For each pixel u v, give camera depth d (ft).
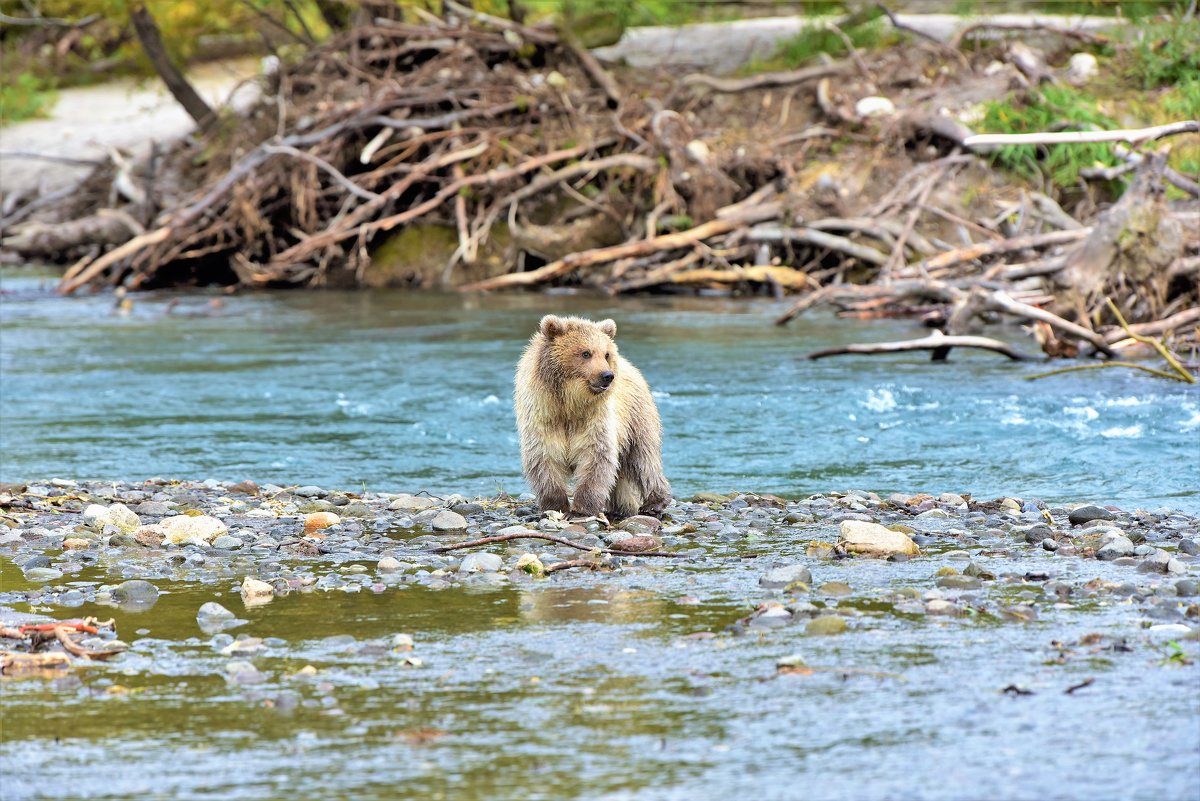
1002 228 243.81
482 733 54.70
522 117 283.59
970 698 57.47
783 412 143.23
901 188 253.24
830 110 275.59
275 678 61.57
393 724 55.72
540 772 50.72
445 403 151.33
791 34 325.21
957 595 74.02
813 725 54.90
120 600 75.92
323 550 88.48
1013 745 52.54
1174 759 50.93
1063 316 182.60
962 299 189.78
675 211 260.83
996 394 150.61
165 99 407.03
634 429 99.66
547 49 299.58
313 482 118.01
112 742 54.03
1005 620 69.00
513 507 103.09
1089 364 164.14
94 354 187.62
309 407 150.20
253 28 367.25
